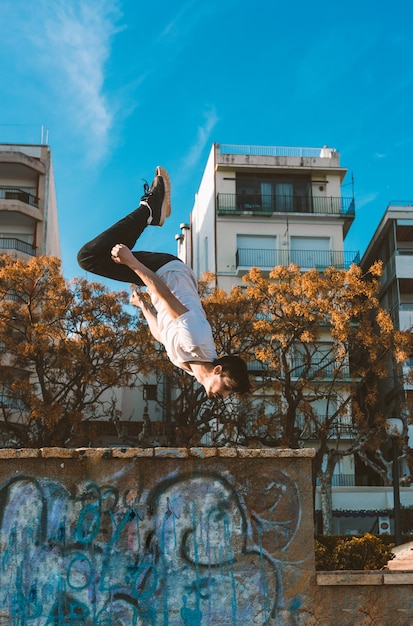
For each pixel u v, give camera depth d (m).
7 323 29.27
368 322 30.75
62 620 6.50
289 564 6.76
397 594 6.84
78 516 6.69
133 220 5.76
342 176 45.38
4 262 32.50
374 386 31.66
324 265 43.66
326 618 6.72
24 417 36.84
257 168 44.53
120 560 6.64
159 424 30.86
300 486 6.91
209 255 45.72
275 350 30.50
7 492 6.70
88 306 29.75
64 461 6.77
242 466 6.89
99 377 29.33
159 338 5.85
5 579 6.55
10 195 43.53
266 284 30.34
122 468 6.79
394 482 18.09
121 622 6.53
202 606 6.61
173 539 6.71
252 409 30.77
